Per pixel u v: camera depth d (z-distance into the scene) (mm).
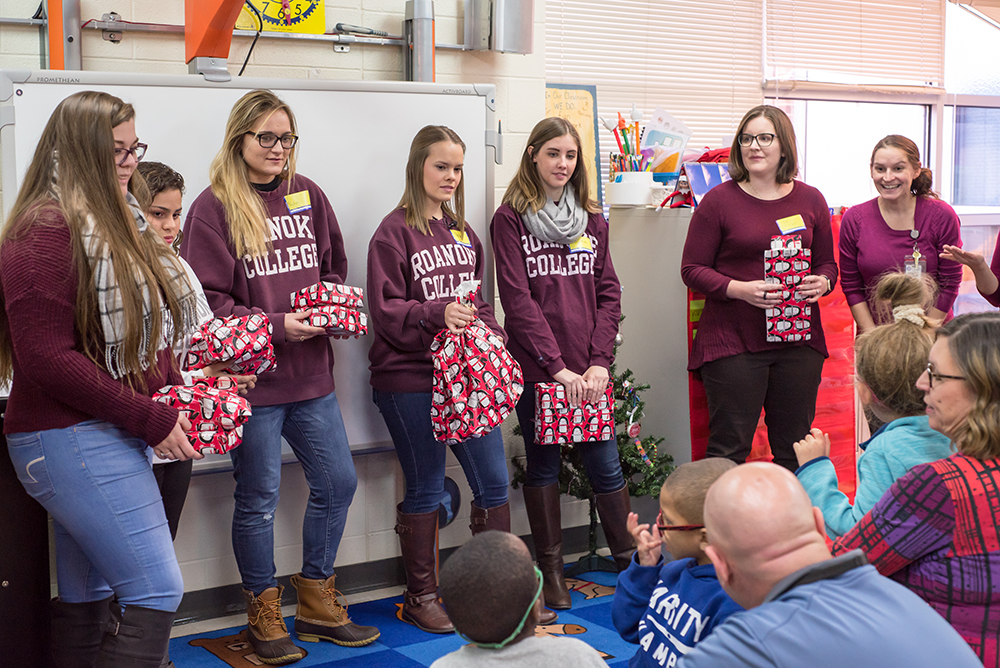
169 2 3082
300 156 3068
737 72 4812
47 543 2264
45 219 1768
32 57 2912
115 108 1885
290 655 2705
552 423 3102
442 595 1355
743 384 3191
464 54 3512
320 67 3285
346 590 3332
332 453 2857
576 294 3197
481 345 2846
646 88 4574
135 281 1833
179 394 1991
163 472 2480
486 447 2982
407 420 2953
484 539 1378
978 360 1453
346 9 3320
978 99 5434
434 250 2977
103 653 1876
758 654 1136
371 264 2941
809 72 4984
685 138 3941
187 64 3004
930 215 3582
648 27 4547
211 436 2012
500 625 1318
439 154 2932
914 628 1138
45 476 1831
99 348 1834
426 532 3016
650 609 1605
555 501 3215
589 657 1345
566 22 4355
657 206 3742
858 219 3654
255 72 3189
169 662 2557
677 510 1609
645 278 3646
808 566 1192
